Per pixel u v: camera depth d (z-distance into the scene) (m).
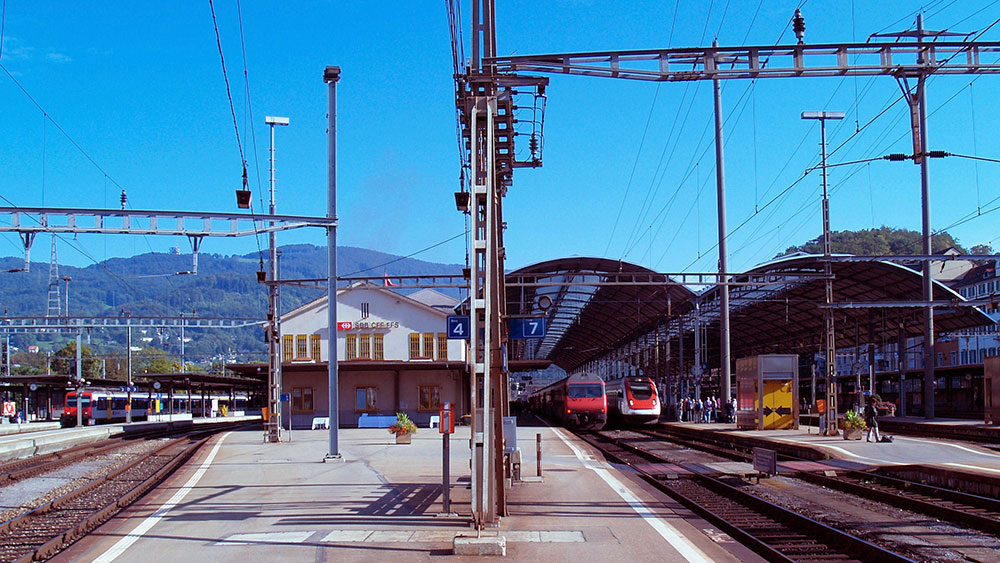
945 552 11.89
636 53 15.85
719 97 44.97
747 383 41.28
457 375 50.72
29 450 35.12
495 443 13.72
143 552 11.25
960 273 76.12
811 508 16.06
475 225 12.19
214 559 10.67
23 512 17.38
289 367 47.88
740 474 21.80
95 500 18.73
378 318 51.94
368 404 50.59
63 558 10.96
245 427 53.12
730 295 51.50
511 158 17.14
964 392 46.72
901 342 47.75
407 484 18.12
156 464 28.41
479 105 13.01
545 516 13.69
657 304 58.06
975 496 16.39
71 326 49.62
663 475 22.05
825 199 33.78
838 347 66.56
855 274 44.16
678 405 56.41
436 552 10.84
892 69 16.05
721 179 45.03
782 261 36.47
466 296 33.31
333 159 25.30
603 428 55.62
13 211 20.30
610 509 14.45
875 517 14.93
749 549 11.68
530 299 55.16
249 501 16.02
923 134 39.75
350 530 12.45
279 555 10.80
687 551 10.88
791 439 31.88
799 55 15.95
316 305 52.44
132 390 64.94
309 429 48.75
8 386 61.12
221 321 52.22
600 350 91.38
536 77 16.00
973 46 15.93
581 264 45.62
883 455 24.17
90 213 20.86
